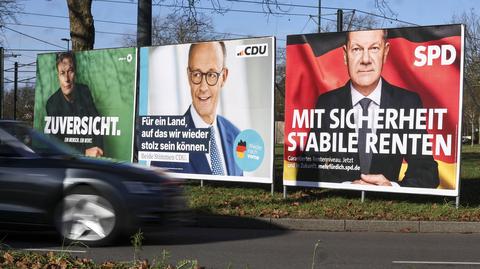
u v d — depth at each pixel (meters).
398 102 11.87
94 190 7.79
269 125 12.88
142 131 14.34
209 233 9.99
